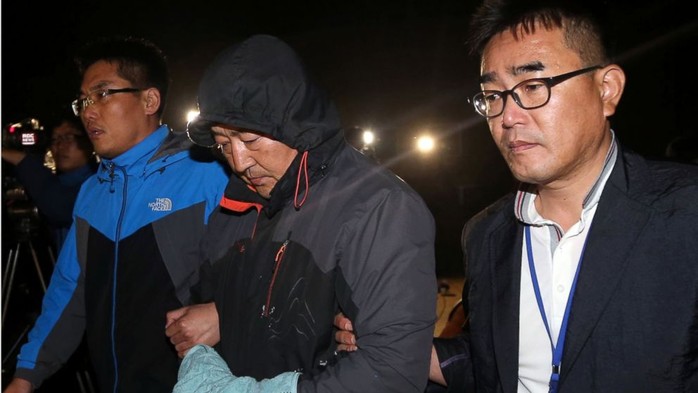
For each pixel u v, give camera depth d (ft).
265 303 4.86
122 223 6.79
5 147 10.78
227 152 4.98
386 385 4.31
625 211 4.14
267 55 4.65
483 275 4.87
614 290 4.07
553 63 4.09
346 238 4.57
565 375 4.19
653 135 28.50
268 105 4.57
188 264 6.70
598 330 4.10
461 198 36.32
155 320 6.58
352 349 4.64
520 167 4.23
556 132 4.10
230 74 4.58
